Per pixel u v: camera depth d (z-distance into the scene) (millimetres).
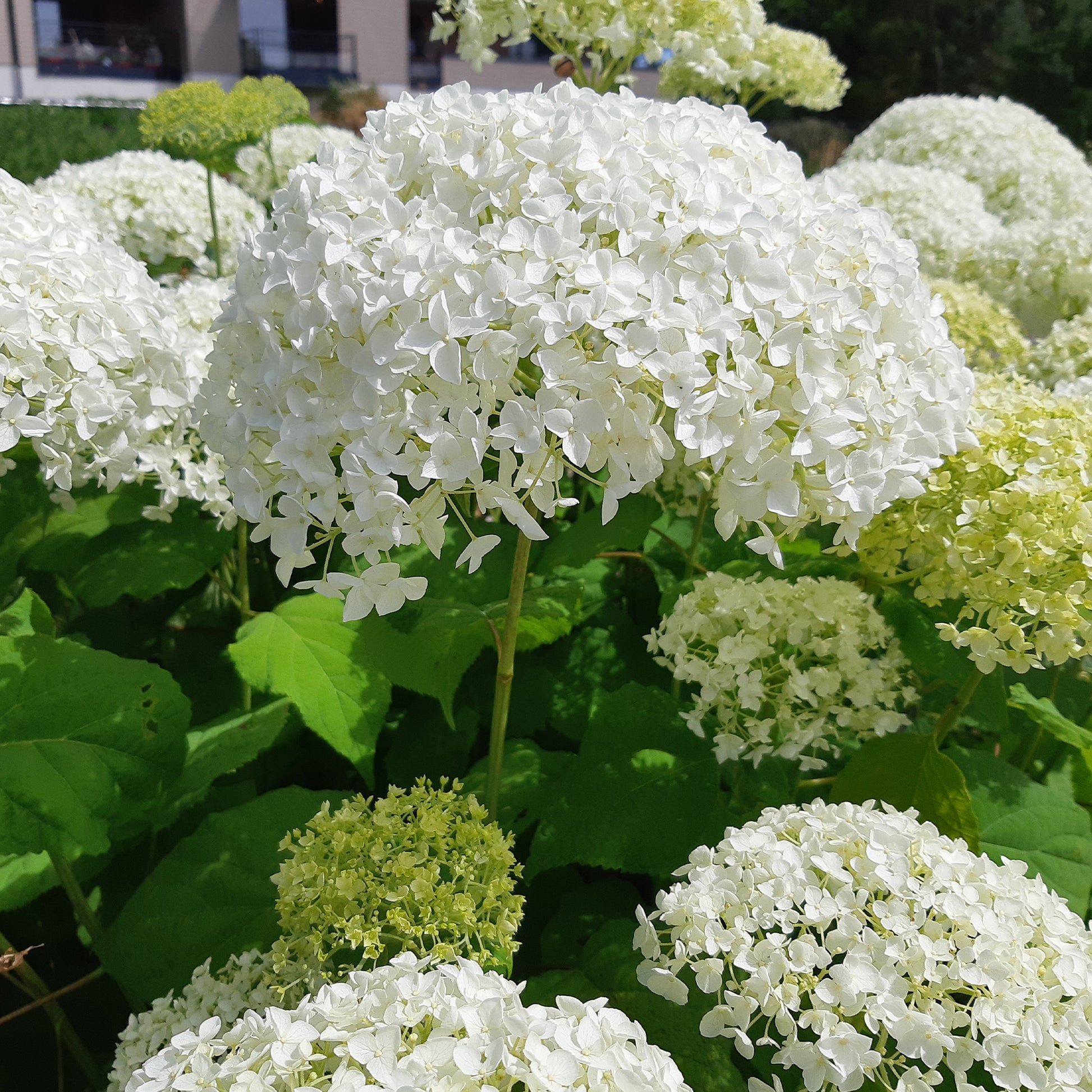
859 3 32906
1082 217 5102
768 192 2211
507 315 1935
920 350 2320
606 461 2006
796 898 1916
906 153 7082
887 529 2617
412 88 34656
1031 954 1894
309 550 2061
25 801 2492
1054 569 2459
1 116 17828
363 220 2000
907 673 2891
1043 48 29672
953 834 2533
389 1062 1539
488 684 3398
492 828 2207
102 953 2635
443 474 1897
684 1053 2127
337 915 2113
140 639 3912
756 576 2855
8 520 3418
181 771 2684
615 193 2000
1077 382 3711
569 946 2695
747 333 1984
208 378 2262
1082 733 2596
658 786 2627
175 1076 1651
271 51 33969
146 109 4953
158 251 5492
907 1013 1759
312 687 2969
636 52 4488
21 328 2504
